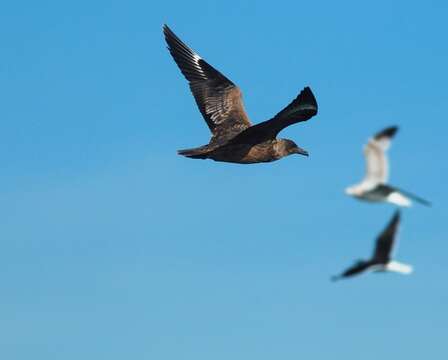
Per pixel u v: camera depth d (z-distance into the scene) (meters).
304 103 17.69
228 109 20.91
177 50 22.16
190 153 18.66
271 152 19.50
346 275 8.34
